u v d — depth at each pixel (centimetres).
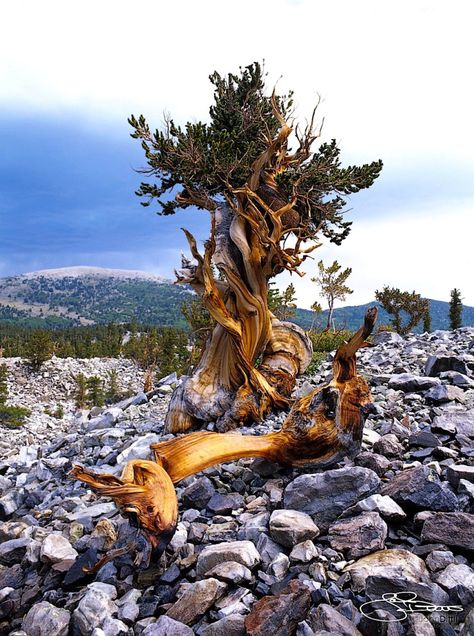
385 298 3828
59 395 4706
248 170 1140
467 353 1536
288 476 698
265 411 1052
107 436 1212
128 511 503
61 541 593
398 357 1572
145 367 5862
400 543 506
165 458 615
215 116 1293
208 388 1070
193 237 999
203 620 434
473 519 473
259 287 1052
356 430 662
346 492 555
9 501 857
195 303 2261
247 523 567
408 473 575
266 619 390
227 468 753
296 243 1029
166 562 521
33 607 476
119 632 430
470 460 658
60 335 17400
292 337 1184
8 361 5216
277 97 1248
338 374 686
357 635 379
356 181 1238
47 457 1266
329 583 444
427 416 886
